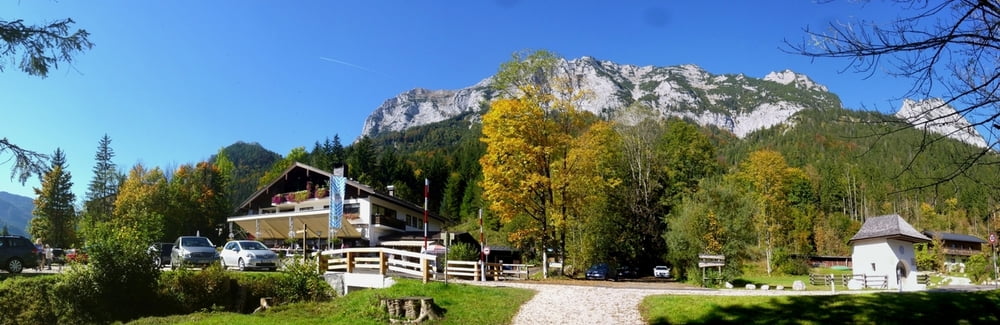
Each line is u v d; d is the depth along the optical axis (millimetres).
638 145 53812
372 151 108125
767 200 58812
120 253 21609
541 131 35062
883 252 35000
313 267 24406
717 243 34906
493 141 34781
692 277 33750
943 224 78625
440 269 32750
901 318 15414
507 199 34469
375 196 55312
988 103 8062
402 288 20672
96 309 20828
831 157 113625
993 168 8812
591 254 43125
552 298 20203
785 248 57719
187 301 22859
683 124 64250
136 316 21156
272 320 17391
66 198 72875
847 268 70375
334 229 47594
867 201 87188
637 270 48656
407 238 54812
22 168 14711
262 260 30219
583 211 41031
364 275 25484
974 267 43281
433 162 117750
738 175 64188
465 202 92500
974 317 15453
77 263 21609
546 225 36375
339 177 46875
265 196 62281
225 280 23984
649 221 50719
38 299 20547
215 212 82438
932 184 8891
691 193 51031
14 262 27719
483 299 19625
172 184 79438
